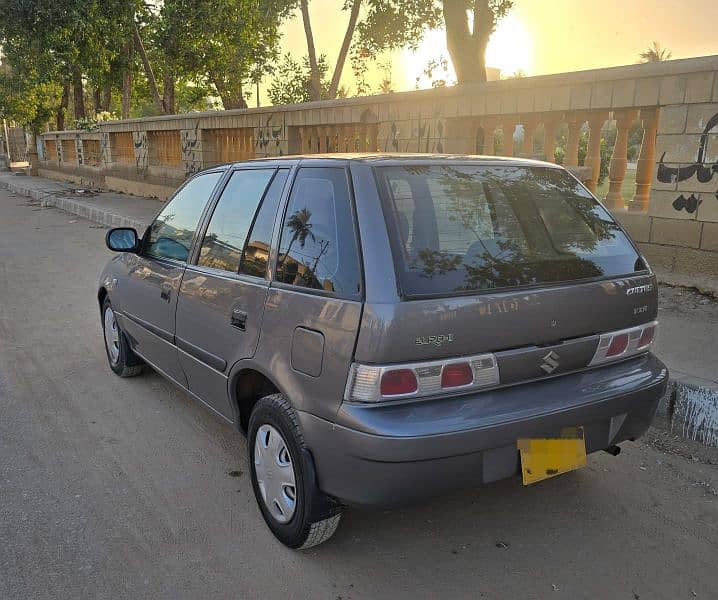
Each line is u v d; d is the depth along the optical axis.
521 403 2.60
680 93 5.94
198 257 3.75
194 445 4.04
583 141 8.98
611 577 2.77
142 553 2.94
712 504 3.33
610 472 3.66
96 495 3.44
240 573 2.80
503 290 2.63
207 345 3.48
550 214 3.11
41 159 33.66
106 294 5.22
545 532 3.10
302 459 2.69
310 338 2.63
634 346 3.03
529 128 7.66
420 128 8.88
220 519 3.22
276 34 20.39
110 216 15.14
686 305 5.83
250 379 3.25
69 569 2.82
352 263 2.57
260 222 3.24
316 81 15.41
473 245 2.74
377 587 2.72
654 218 6.36
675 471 3.67
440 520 3.21
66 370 5.39
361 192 2.69
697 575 2.78
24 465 3.76
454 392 2.51
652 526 3.14
